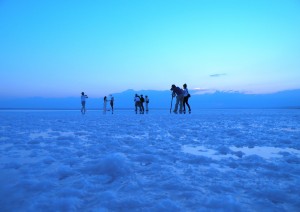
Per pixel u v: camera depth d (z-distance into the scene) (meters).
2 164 2.50
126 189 1.74
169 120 10.09
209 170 2.28
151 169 2.27
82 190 1.71
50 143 3.92
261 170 2.32
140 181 1.90
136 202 1.50
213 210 1.40
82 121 9.50
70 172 2.14
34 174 2.13
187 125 7.55
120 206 1.46
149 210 1.40
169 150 3.37
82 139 4.38
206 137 4.80
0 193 1.68
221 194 1.67
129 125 7.50
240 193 1.70
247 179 2.03
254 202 1.54
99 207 1.44
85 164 2.46
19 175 2.09
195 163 2.62
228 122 8.95
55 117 13.02
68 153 3.09
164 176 2.03
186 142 4.12
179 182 1.85
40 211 1.40
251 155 2.93
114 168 2.13
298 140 4.36
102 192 1.67
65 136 4.57
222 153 3.19
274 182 1.95
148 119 10.87
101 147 3.42
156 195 1.63
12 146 3.62
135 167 2.34
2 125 7.46
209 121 9.45
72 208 1.41
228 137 4.79
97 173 2.14
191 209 1.43
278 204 1.53
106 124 7.91
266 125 7.62
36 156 2.91
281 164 2.50
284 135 5.07
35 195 1.63
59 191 1.69
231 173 2.20
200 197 1.60
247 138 4.62
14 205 1.50
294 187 1.79
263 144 3.96
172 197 1.60
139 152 3.14
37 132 5.53
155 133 5.34
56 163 2.54
